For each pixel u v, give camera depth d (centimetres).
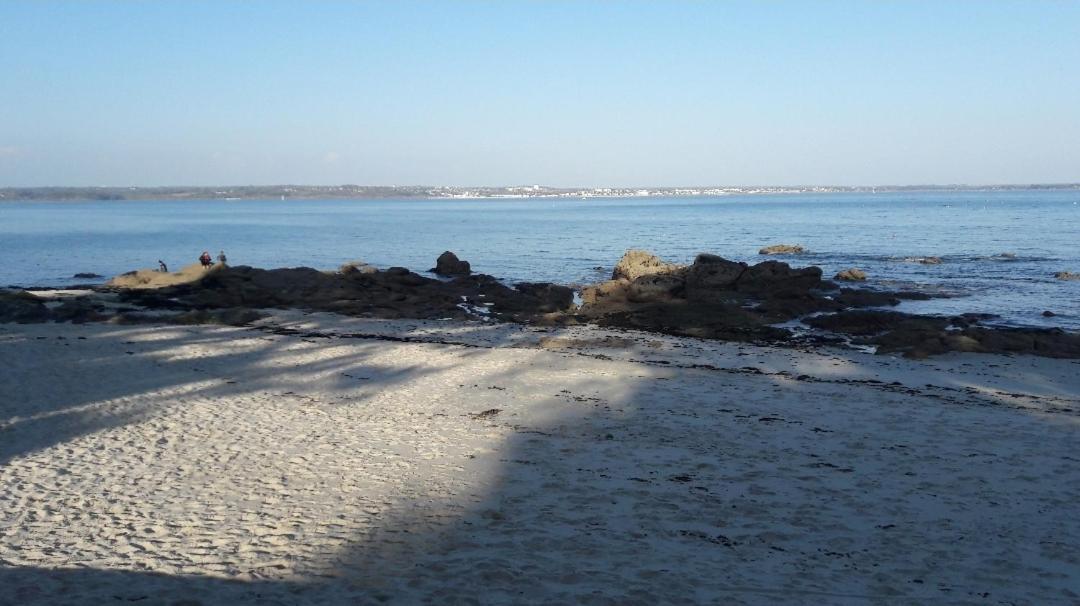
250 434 1386
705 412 1595
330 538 916
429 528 952
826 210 17950
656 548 904
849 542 942
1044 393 1933
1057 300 3769
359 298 3606
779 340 2698
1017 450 1352
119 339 2427
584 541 918
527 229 11288
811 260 5959
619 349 2469
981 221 11544
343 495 1070
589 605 751
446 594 768
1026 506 1079
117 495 1062
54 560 845
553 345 2511
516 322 3125
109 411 1534
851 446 1360
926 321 3003
